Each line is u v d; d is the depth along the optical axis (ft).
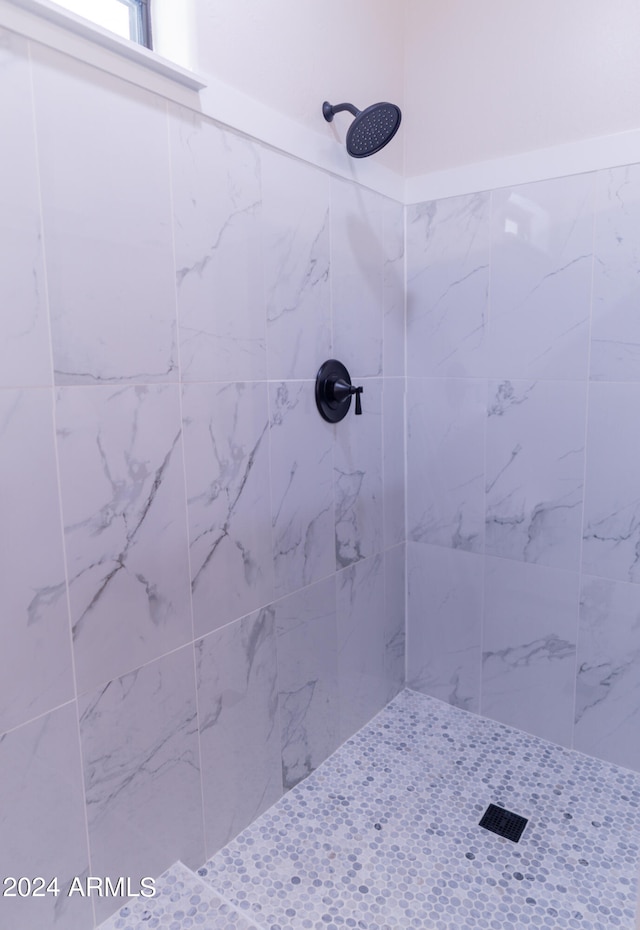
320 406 4.98
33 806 3.25
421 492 6.22
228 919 3.72
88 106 3.16
